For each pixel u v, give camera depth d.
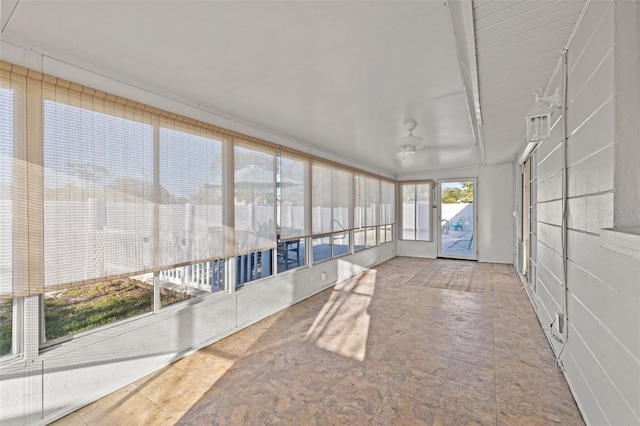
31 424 1.75
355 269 5.80
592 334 1.60
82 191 1.92
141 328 2.31
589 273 1.63
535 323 3.31
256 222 3.34
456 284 5.06
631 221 1.22
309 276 4.41
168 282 2.78
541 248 3.14
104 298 2.45
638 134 1.21
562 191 2.07
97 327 2.15
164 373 2.36
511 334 3.03
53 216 1.80
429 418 1.83
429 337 2.99
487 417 1.83
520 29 1.68
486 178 6.92
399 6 1.42
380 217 6.91
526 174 4.69
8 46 1.67
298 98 2.63
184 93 2.50
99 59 1.94
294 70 2.11
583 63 1.61
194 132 2.67
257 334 3.09
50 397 1.83
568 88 1.91
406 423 1.80
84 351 1.99
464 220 7.37
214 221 2.84
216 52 1.86
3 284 1.63
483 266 6.50
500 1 1.43
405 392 2.09
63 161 1.84
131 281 2.62
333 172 4.97
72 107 1.89
